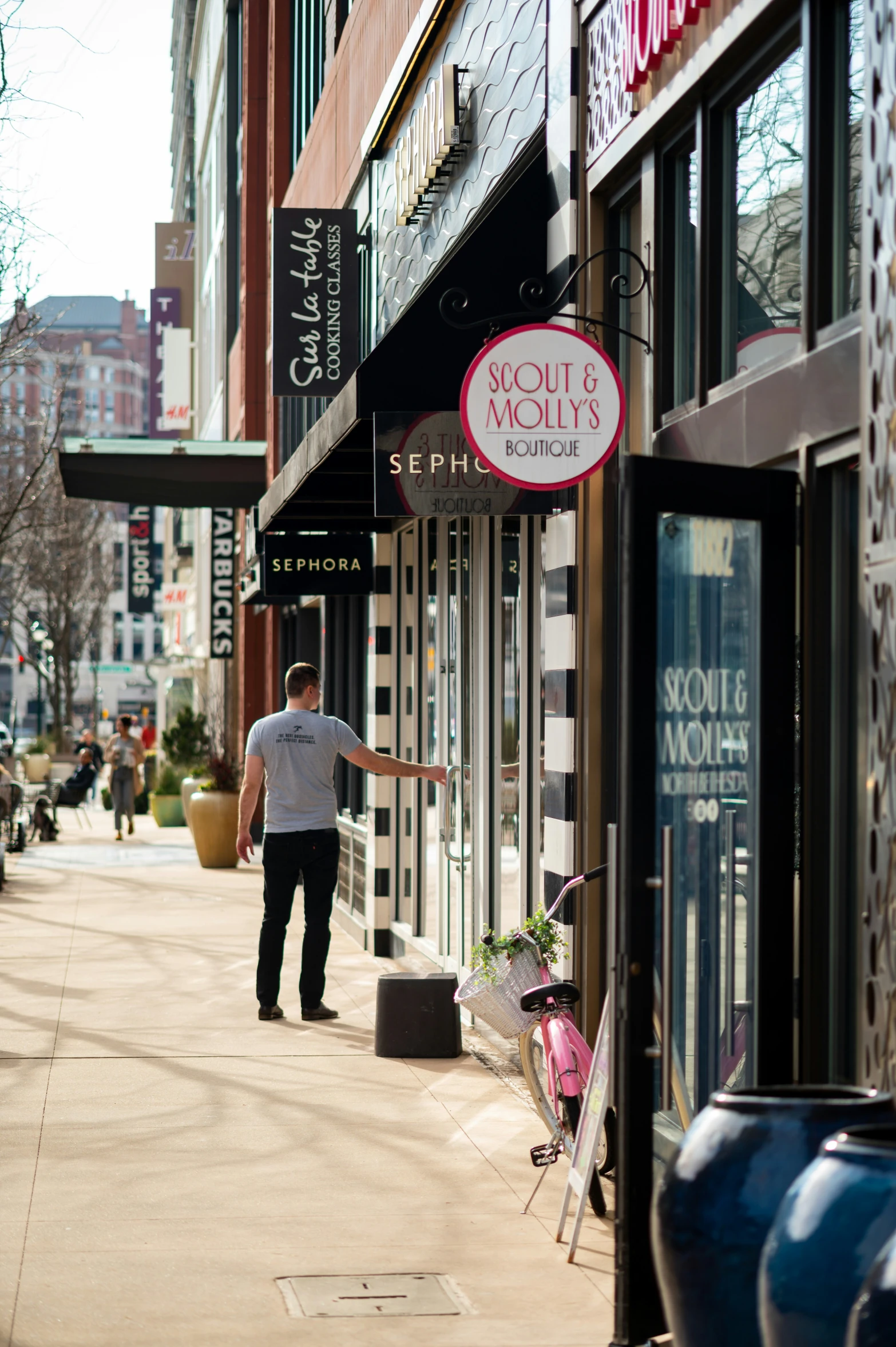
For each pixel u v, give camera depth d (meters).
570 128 10.56
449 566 15.66
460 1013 14.44
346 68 20.98
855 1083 6.97
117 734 37.50
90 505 73.81
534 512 10.75
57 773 59.28
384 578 18.59
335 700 22.59
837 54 7.26
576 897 10.30
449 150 13.93
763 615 7.02
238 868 29.28
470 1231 8.05
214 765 29.77
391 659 18.56
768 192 8.09
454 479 10.74
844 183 7.20
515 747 12.81
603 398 9.05
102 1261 7.51
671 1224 5.21
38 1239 7.81
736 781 7.07
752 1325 5.03
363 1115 10.41
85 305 198.88
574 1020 10.25
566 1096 8.41
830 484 7.14
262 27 34.75
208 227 54.00
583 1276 7.41
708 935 7.41
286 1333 6.63
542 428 9.01
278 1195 8.61
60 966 16.86
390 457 10.71
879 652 6.27
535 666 12.27
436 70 15.14
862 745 6.61
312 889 13.90
